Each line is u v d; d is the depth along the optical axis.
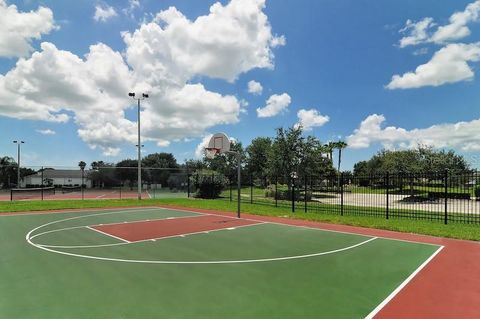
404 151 33.69
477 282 6.46
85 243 10.20
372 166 58.88
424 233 12.00
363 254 8.85
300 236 11.59
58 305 5.23
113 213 18.69
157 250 9.27
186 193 35.75
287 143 28.23
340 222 14.82
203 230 12.84
